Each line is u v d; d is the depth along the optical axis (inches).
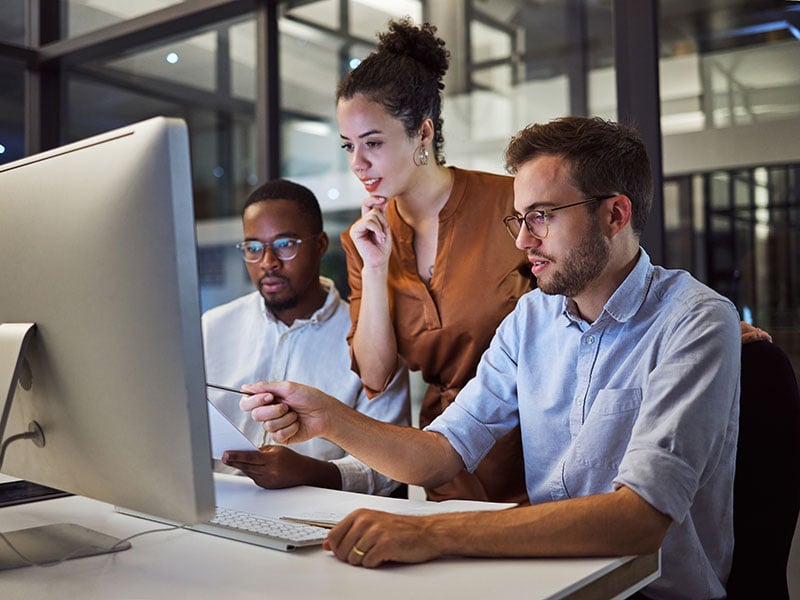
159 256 33.4
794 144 88.5
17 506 49.8
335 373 75.2
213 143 136.8
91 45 138.3
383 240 70.0
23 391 41.1
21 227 39.4
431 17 113.6
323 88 121.4
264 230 74.3
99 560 38.3
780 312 89.2
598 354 51.9
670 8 93.0
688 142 92.5
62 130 149.1
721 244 91.1
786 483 49.4
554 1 104.8
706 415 43.6
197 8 125.2
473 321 69.4
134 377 34.8
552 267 50.5
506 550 37.5
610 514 38.4
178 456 34.0
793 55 88.7
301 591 33.3
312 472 57.0
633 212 51.0
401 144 67.2
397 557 36.6
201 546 40.5
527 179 50.6
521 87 107.7
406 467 53.5
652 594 46.9
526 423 55.7
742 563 49.9
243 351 78.1
